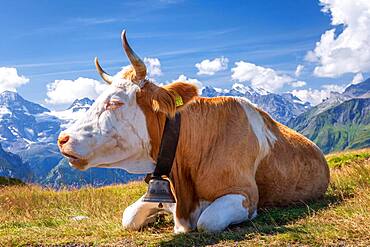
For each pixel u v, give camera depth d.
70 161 2.85
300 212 3.40
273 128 3.80
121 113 2.92
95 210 4.80
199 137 3.23
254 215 3.31
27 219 4.71
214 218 2.93
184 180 3.20
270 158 3.58
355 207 3.25
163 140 3.01
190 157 3.21
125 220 3.30
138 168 3.03
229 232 2.86
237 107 3.48
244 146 3.31
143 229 3.32
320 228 2.78
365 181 4.35
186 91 2.95
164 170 3.01
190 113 3.23
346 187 4.33
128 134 2.93
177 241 2.76
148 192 2.99
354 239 2.54
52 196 6.59
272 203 3.70
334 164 9.51
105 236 3.10
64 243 2.90
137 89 2.96
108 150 2.91
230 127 3.34
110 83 3.10
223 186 3.17
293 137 3.95
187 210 3.20
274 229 2.85
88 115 2.94
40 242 2.97
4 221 4.76
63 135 2.84
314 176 3.95
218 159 3.20
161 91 2.88
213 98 3.46
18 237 3.10
